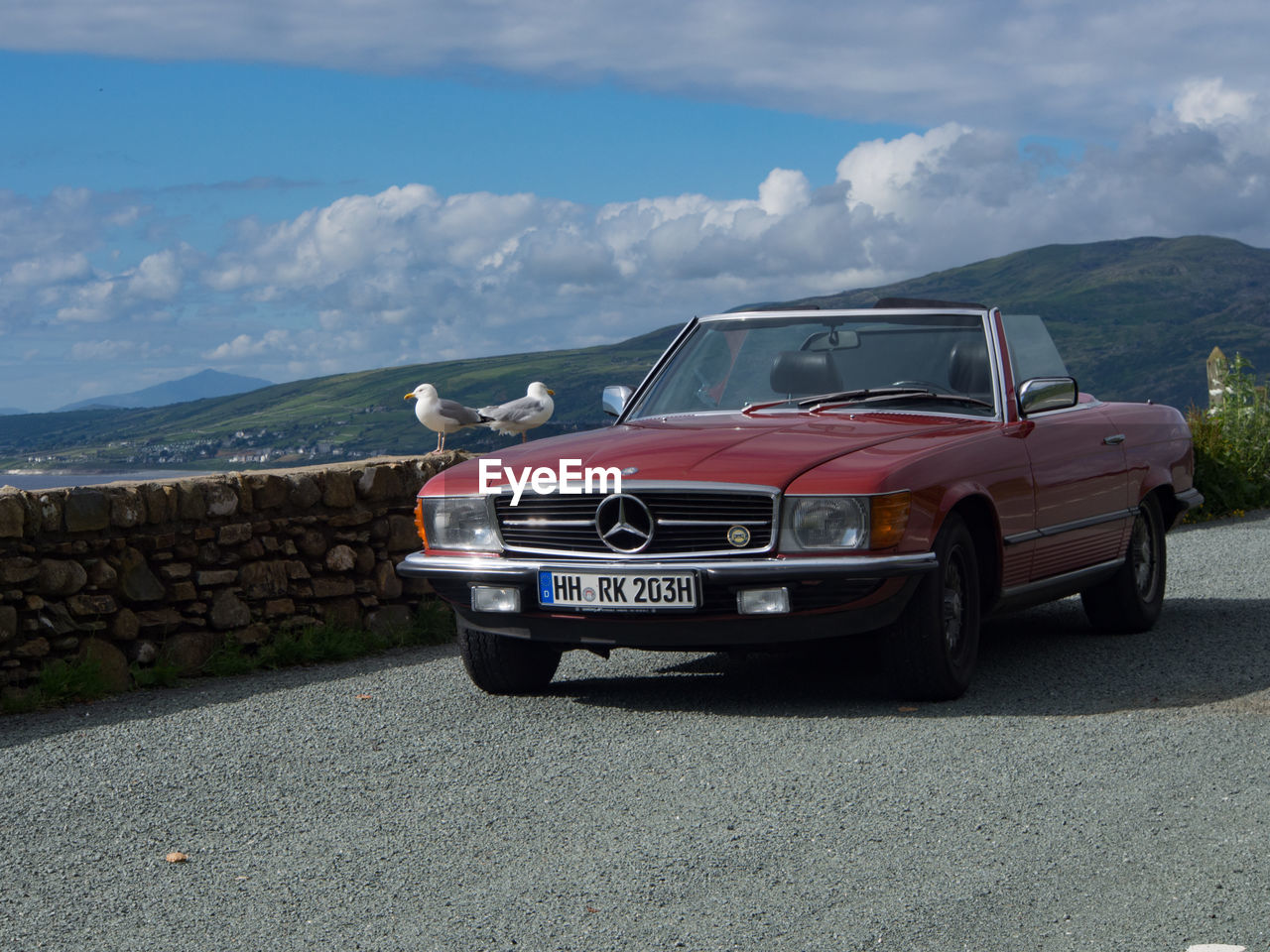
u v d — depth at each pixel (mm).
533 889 3350
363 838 3887
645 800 4125
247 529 7488
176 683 6914
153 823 4180
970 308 6453
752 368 6477
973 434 5703
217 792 4516
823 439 5461
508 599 5500
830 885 3275
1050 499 6078
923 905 3104
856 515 5012
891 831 3697
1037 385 6039
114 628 6863
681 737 4973
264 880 3545
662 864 3492
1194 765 4312
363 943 3031
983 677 5980
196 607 7227
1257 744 4562
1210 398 17234
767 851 3564
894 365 6281
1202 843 3504
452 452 8703
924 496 5145
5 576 6449
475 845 3758
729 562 5105
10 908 3416
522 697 5961
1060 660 6371
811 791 4137
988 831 3668
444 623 8211
